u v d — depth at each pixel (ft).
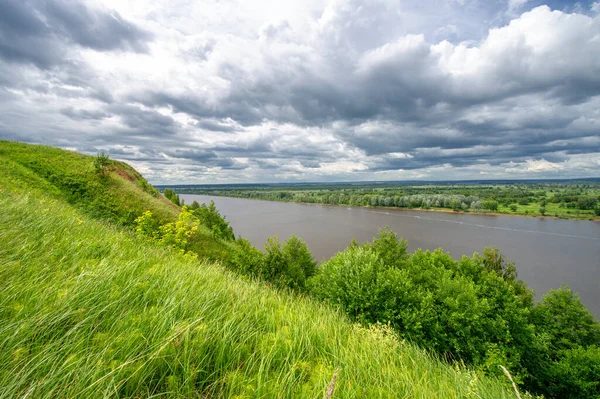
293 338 11.83
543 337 60.08
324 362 10.87
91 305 10.27
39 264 12.97
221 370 9.07
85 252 16.57
